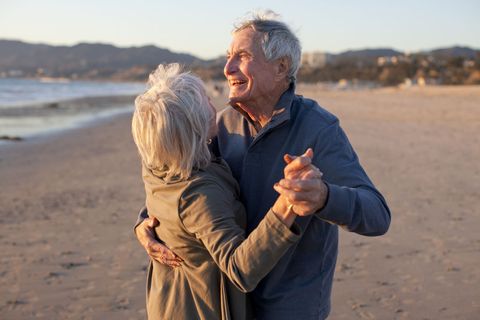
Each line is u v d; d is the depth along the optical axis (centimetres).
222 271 166
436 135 1627
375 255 517
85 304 423
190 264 169
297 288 180
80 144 1714
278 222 146
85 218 700
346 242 559
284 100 185
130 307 417
